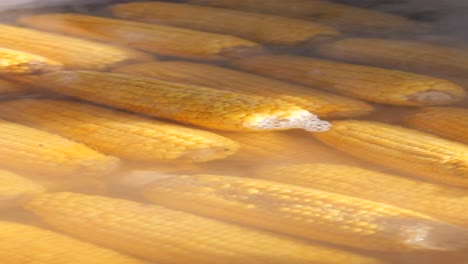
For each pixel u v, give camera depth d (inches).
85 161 34.8
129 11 46.9
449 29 46.0
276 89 39.0
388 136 36.2
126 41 43.3
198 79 39.9
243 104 37.2
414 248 32.0
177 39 42.9
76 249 31.8
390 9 48.7
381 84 39.4
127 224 32.4
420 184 34.3
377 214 32.7
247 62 41.6
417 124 37.4
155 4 47.3
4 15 46.2
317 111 37.8
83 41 42.4
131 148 35.5
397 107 38.5
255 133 36.4
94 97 38.2
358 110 38.1
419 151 35.4
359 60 42.4
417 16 47.6
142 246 32.0
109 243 32.1
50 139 35.5
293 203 33.1
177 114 36.9
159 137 35.8
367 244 32.2
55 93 38.7
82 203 33.0
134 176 34.5
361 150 35.9
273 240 32.2
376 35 45.2
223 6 48.2
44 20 45.2
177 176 34.2
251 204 33.1
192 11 46.4
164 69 40.5
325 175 34.5
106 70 40.8
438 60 42.2
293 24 44.9
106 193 33.8
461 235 32.4
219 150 35.5
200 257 31.7
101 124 36.5
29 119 37.1
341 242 32.3
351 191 33.9
